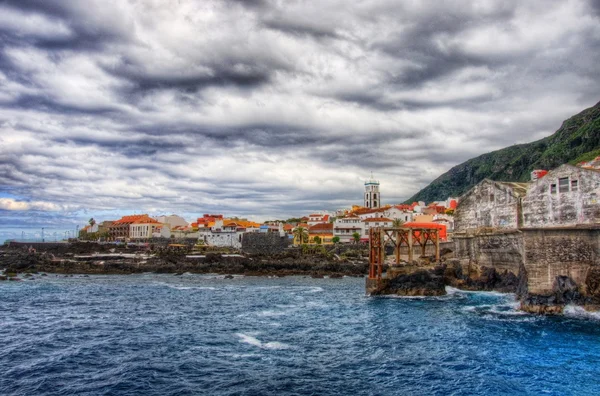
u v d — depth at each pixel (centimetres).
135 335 4809
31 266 12950
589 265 5166
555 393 3059
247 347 4297
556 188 6172
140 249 17550
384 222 18125
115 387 3262
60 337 4728
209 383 3334
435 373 3484
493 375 3403
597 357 3744
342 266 12100
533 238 5331
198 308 6506
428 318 5441
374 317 5609
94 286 9438
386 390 3172
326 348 4238
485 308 5953
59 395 3127
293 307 6519
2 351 4181
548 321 4969
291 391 3170
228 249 17325
